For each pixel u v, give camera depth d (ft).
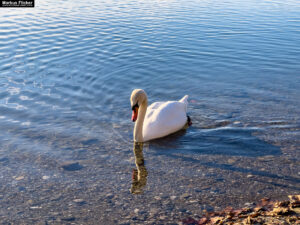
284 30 58.65
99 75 40.04
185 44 51.24
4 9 73.36
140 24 61.82
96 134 28.71
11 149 26.16
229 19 66.64
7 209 19.62
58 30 56.85
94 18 65.98
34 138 27.78
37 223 18.40
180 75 40.83
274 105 33.42
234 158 25.14
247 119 31.01
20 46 48.44
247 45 51.03
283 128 29.25
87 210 19.52
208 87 38.01
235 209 19.35
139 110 27.84
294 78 39.81
